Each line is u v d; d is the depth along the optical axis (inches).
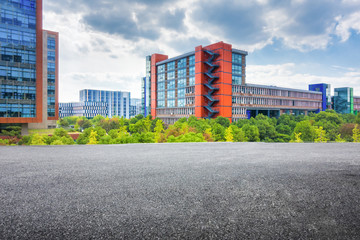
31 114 2378.2
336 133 2763.3
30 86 2363.4
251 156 454.3
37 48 2388.0
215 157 439.5
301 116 3769.7
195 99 3422.7
